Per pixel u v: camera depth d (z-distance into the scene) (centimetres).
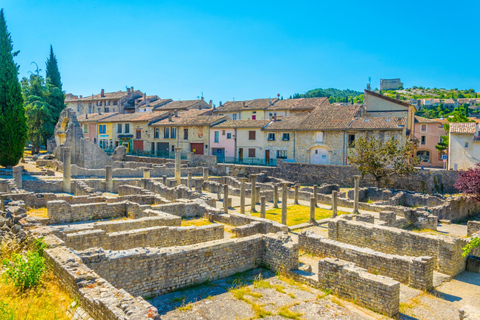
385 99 5753
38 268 1115
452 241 1697
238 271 1565
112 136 8006
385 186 4278
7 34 4459
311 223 2744
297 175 4875
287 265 1548
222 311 1190
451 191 3941
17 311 934
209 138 6444
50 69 7844
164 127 7069
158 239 1772
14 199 2441
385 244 1952
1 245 1574
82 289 962
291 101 7500
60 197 2633
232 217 2358
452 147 4591
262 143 5862
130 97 10075
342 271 1344
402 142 4591
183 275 1379
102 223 1848
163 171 4862
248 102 8025
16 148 4475
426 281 1459
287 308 1227
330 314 1198
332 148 5103
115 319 811
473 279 1659
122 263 1238
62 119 6172
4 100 4397
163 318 1125
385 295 1217
